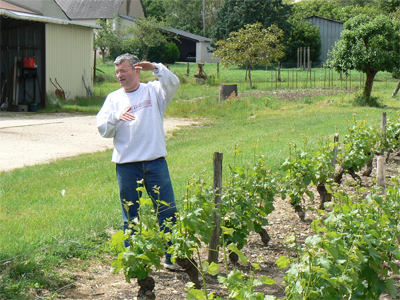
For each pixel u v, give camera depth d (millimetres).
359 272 3322
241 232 4516
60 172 8602
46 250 4477
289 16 58094
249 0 55844
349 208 3611
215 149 10461
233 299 2781
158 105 4145
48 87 22438
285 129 14047
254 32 34875
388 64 20328
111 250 4664
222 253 4707
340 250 3092
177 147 11273
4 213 5902
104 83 33812
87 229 5070
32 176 8258
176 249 3604
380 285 3404
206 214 3709
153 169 4059
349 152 7410
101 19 54438
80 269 4309
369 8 67562
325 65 22203
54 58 22781
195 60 64062
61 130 14789
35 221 5484
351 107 20641
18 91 21906
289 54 57781
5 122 16078
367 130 8078
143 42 50781
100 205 6168
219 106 20656
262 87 34594
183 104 20734
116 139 4094
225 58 35469
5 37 22672
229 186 4621
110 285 4039
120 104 4074
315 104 22438
